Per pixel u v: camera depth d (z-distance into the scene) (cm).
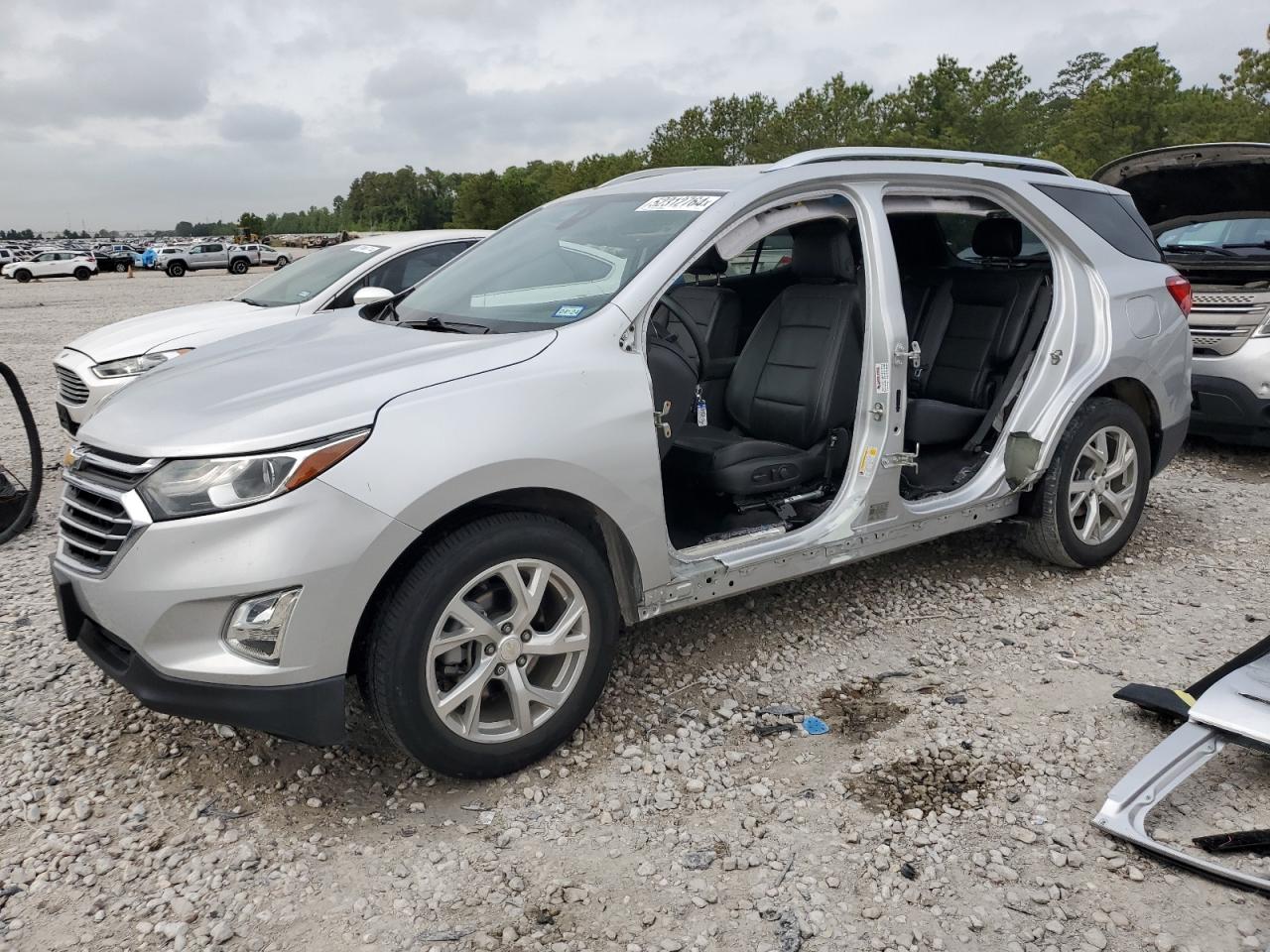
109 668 284
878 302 371
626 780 306
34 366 1318
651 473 319
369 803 298
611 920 246
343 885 261
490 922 246
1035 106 5103
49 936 243
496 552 289
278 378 306
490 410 288
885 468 376
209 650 267
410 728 283
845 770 310
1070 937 237
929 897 251
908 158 399
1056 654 387
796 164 366
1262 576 463
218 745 328
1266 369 620
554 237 391
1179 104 4412
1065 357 433
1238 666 321
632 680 369
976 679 368
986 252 468
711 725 338
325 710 273
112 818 291
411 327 358
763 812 289
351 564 266
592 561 311
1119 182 726
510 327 336
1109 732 326
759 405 416
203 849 277
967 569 476
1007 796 293
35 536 560
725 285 502
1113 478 465
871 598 443
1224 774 299
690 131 7744
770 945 236
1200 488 616
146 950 238
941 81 4931
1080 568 467
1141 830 267
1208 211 721
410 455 273
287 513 261
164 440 274
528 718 304
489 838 280
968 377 455
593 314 325
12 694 366
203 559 262
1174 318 476
